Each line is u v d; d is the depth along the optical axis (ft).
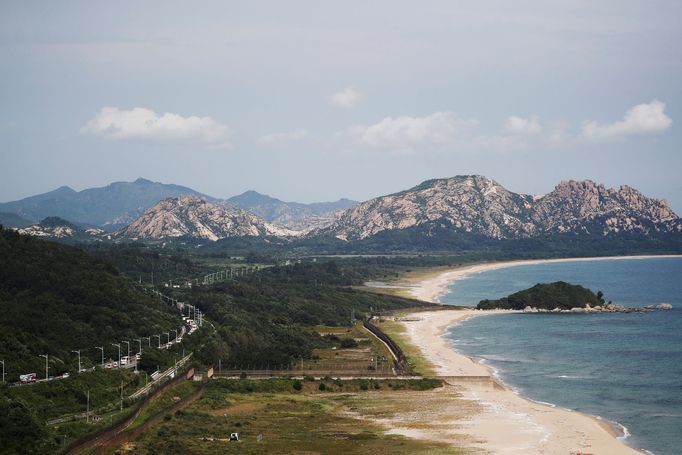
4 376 643.04
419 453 529.45
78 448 497.05
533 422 618.03
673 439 563.89
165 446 531.09
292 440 565.12
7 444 500.33
